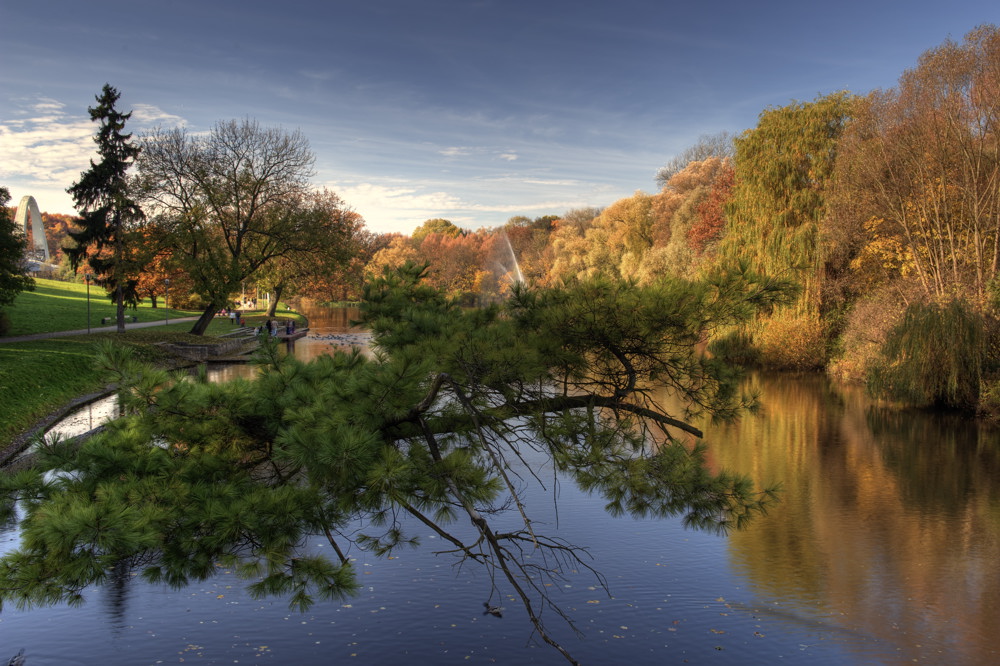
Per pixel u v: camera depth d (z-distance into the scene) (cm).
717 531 648
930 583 980
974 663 766
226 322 5791
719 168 6350
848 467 1641
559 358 631
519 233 11144
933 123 2702
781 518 1265
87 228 3756
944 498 1396
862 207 3038
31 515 495
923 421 2216
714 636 818
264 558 494
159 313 6031
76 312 4881
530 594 927
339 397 533
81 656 743
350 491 505
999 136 2594
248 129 3994
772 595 934
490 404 610
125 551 454
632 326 611
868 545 1133
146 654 751
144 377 582
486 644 786
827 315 3356
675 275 647
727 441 1920
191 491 509
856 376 3038
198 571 488
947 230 2750
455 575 985
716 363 670
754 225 3503
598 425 652
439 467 516
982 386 2258
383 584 953
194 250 3991
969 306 2294
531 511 1266
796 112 3466
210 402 569
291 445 477
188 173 3894
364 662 735
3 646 770
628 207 6700
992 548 1119
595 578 983
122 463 533
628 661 757
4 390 1897
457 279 10094
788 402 2566
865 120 3116
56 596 449
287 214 4028
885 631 839
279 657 748
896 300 2780
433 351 608
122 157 3772
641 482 607
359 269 4419
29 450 1598
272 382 584
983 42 2641
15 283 3055
